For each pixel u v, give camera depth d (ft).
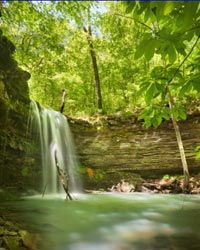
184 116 10.62
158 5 5.70
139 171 44.75
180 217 25.55
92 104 65.46
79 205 30.58
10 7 18.58
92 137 46.60
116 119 46.16
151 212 27.58
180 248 16.79
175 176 43.16
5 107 33.42
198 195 38.19
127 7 6.23
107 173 45.09
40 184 39.55
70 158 45.88
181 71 9.14
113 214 26.50
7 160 35.04
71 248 16.66
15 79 36.68
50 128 43.73
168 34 6.64
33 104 40.93
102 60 60.29
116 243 17.88
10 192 33.30
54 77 60.08
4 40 33.50
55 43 41.81
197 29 6.78
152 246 17.24
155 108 10.61
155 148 44.68
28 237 16.25
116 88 63.05
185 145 43.88
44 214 25.23
